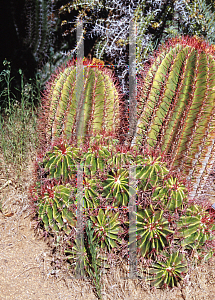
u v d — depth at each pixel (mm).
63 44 4477
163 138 2076
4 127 3285
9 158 2898
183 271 1896
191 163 2059
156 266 1897
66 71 2367
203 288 1911
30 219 2391
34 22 4211
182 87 2008
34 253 2125
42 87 4215
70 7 4184
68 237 2006
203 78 1935
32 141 3033
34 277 1965
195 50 1994
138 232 1859
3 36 4156
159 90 2070
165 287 1916
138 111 2164
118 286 1901
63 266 2039
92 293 1893
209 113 1955
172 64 2029
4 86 4145
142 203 1873
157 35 4113
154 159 1939
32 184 2562
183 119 1992
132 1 3965
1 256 2072
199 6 3795
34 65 4391
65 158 2064
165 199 1846
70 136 2240
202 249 1949
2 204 2475
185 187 1952
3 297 1792
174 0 3895
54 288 1910
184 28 4059
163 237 1826
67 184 2039
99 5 4000
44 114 2592
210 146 2029
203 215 1940
